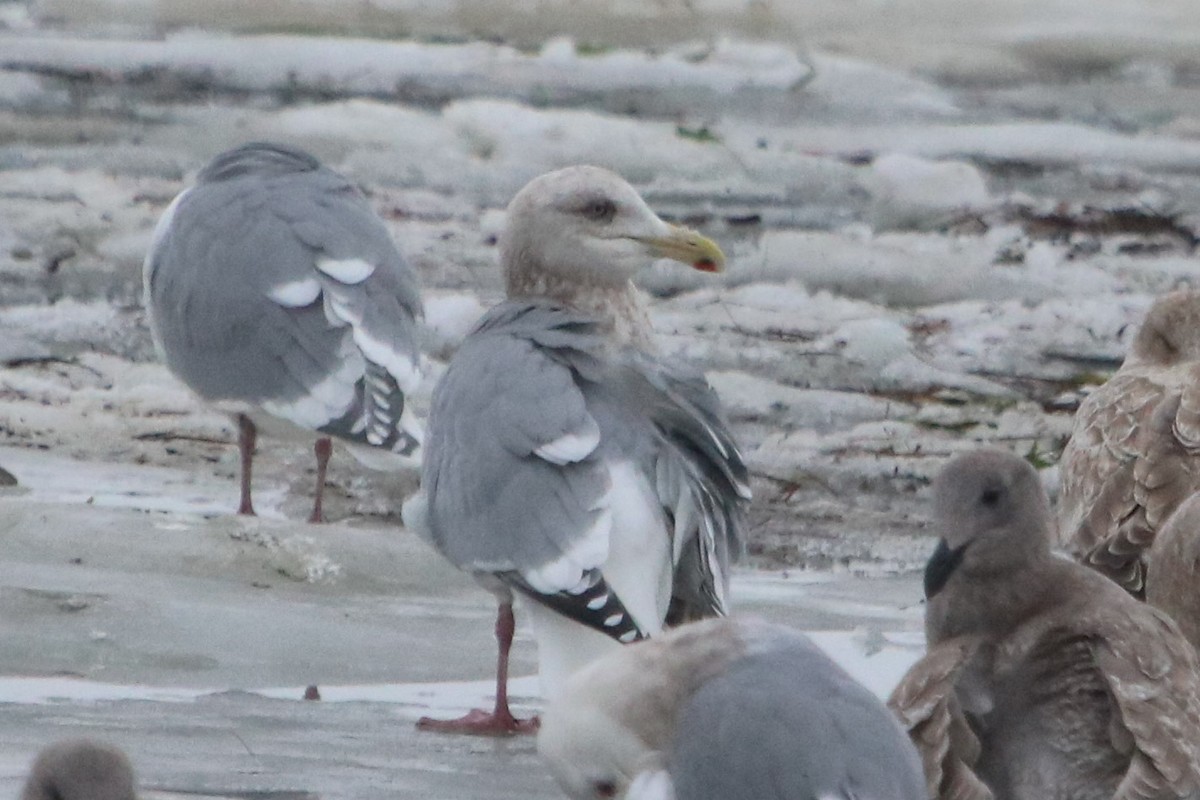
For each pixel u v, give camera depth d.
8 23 37.44
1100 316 21.23
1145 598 11.60
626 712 7.63
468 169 26.55
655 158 27.00
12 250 22.81
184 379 14.55
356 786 9.65
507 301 11.94
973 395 18.88
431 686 11.45
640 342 12.62
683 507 10.50
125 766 7.44
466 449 10.84
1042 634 8.56
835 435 17.61
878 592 13.75
